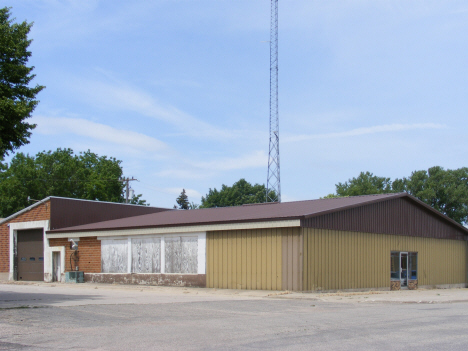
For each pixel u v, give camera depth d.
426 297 19.72
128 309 13.82
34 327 10.53
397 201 28.98
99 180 66.50
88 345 8.61
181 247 25.70
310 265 21.75
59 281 31.55
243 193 80.56
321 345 8.49
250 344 8.64
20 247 34.25
